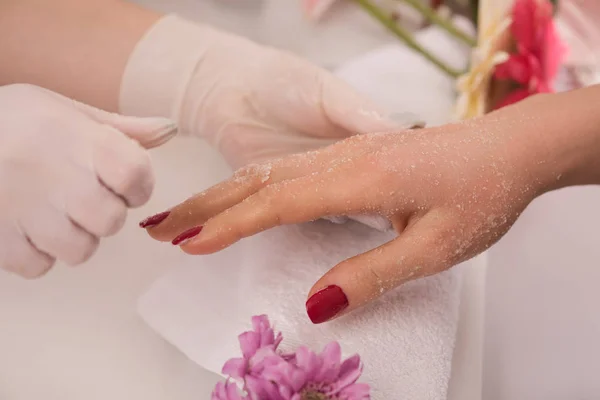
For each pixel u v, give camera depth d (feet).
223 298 1.16
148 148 1.11
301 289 1.14
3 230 1.03
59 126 1.03
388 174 1.12
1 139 1.01
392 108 1.61
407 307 1.16
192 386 1.13
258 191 1.12
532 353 1.42
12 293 1.14
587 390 1.39
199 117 1.35
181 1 1.75
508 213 1.15
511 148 1.17
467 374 1.27
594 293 1.47
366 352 1.10
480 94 1.62
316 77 1.35
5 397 1.10
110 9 1.37
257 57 1.40
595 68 1.78
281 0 1.84
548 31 1.60
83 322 1.15
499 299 1.46
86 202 1.02
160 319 1.16
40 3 1.33
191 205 1.15
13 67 1.30
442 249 1.11
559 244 1.51
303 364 1.02
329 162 1.17
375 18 1.84
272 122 1.35
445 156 1.14
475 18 1.96
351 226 1.21
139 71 1.32
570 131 1.19
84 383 1.12
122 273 1.19
